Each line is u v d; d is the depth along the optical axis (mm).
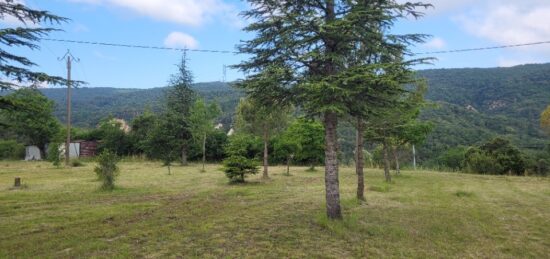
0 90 8406
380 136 20047
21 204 11984
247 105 21188
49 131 45000
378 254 7199
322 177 22828
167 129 33531
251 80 9180
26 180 19969
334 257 6910
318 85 7590
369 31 8508
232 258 6684
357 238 8180
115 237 7988
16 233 8273
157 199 13273
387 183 19703
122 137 44594
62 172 25438
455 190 17422
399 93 9031
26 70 8289
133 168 29891
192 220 9633
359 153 13297
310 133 27922
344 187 17906
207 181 19891
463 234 8945
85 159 40688
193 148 39344
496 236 8891
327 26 7809
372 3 8430
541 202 13945
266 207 11648
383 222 9828
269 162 37844
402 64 8281
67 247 7273
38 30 8125
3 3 7816
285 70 8500
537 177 25578
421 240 8297
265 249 7234
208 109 31562
